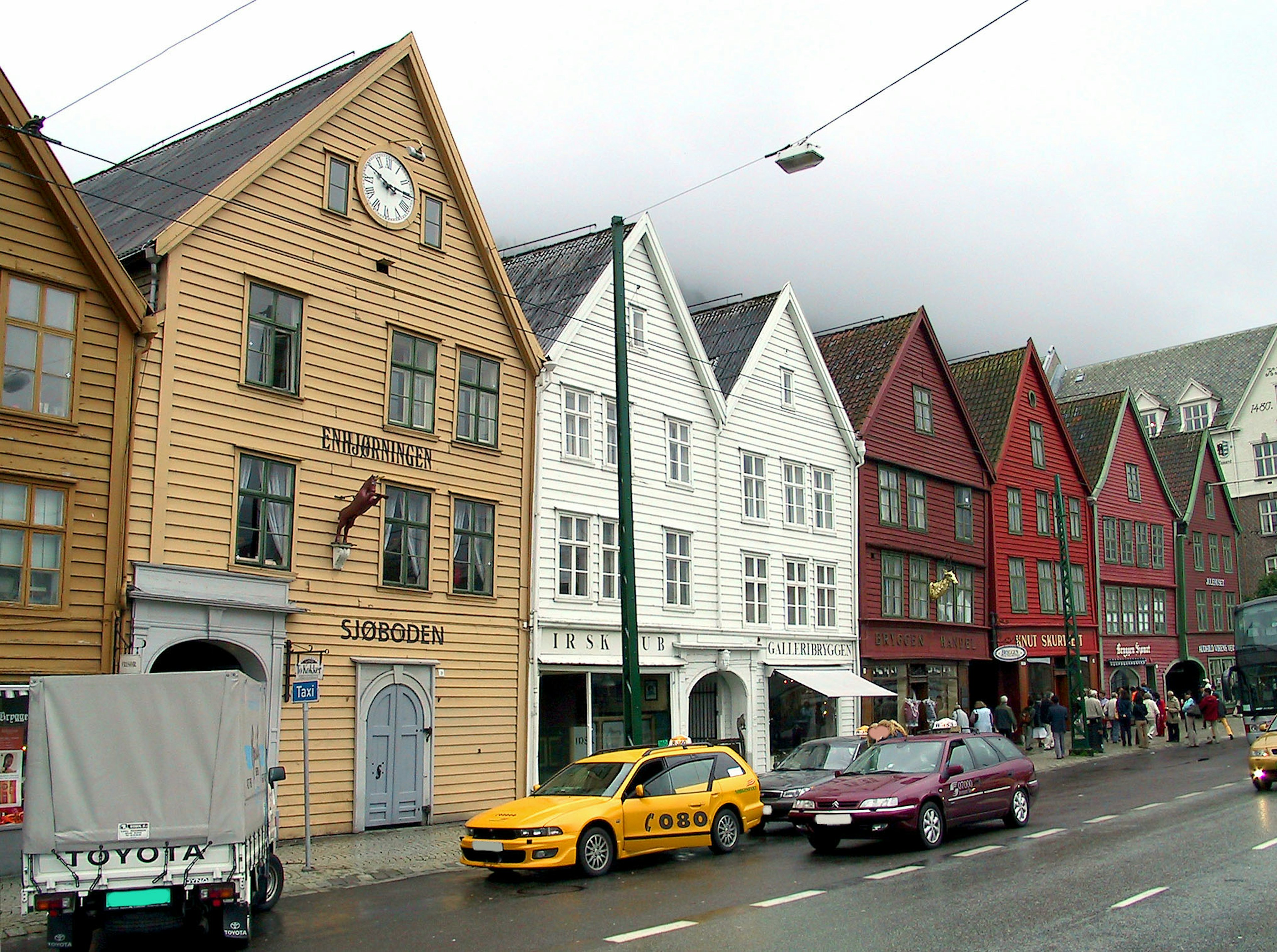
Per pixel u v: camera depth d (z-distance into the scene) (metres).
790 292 34.34
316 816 20.22
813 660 33.34
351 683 21.05
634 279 28.81
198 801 11.34
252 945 11.61
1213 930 11.27
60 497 17.25
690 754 18.33
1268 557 67.12
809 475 34.31
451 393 23.59
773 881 15.01
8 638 16.41
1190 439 60.81
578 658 25.70
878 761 19.03
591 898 14.10
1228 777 28.67
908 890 13.79
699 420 30.38
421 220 23.34
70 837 11.12
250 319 20.08
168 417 18.58
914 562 38.81
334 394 21.27
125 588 17.61
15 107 16.95
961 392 45.69
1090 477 52.31
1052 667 46.12
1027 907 12.57
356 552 21.34
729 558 30.75
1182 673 58.16
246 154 20.80
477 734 23.31
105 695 11.39
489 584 24.05
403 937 11.87
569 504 26.03
